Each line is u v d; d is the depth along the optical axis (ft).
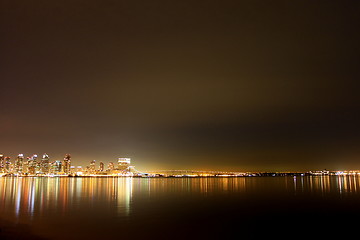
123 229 150.82
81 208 220.64
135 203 251.19
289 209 214.48
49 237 134.51
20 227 152.46
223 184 584.81
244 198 289.94
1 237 132.36
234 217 182.60
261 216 185.98
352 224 162.09
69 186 514.68
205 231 147.43
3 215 187.32
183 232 144.87
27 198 290.15
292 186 486.79
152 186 516.32
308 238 135.13
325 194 325.21
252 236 137.80
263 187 463.83
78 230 147.64
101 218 178.50
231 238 134.92
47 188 449.48
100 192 368.07
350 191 364.17
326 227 155.22
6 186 501.15
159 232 144.97
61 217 181.88
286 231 147.33
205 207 225.76
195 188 448.65
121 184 610.65
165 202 258.16
